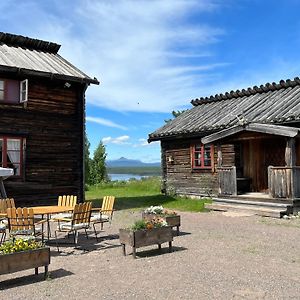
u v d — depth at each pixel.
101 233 10.84
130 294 5.59
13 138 15.20
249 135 14.30
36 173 15.70
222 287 5.81
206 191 18.69
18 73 14.77
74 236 10.23
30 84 15.77
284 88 18.48
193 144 19.50
